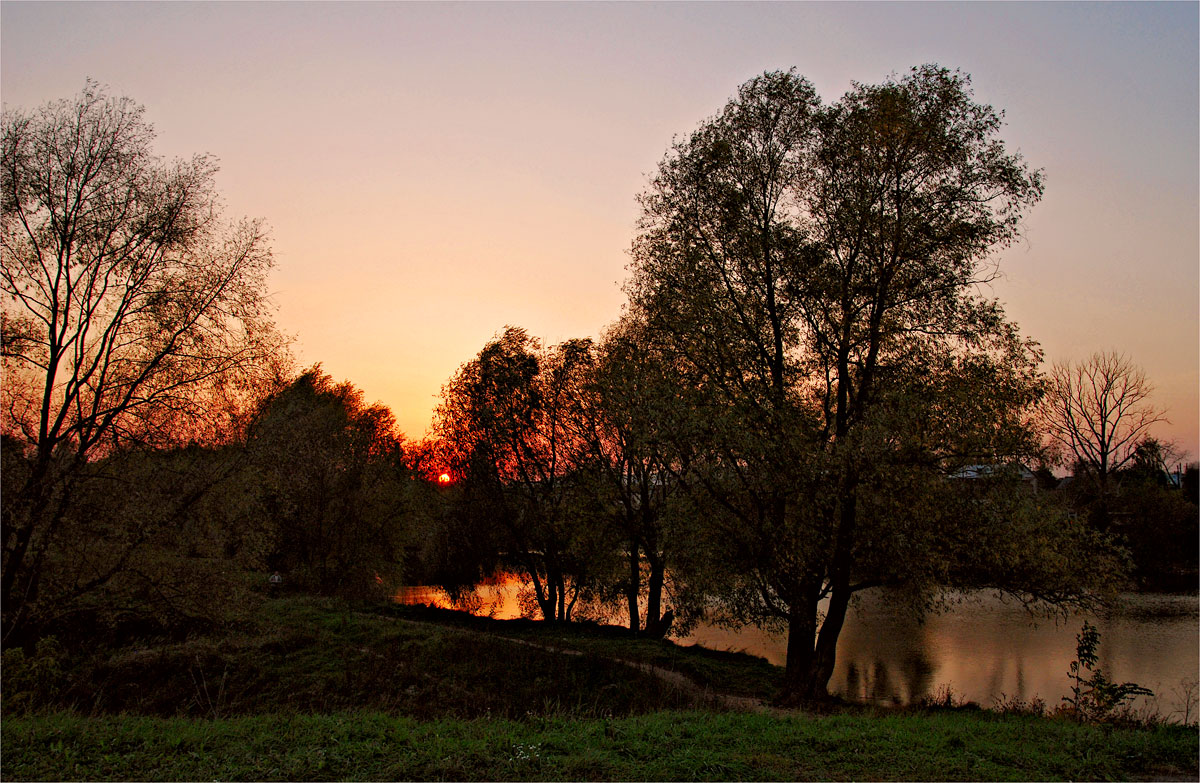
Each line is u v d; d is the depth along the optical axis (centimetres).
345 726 1069
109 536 1998
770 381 1984
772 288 1998
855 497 1734
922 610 1842
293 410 2534
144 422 2094
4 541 1912
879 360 1925
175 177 2200
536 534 3659
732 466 1861
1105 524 5169
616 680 2148
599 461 3406
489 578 4200
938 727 1211
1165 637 3622
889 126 1777
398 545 4831
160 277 2170
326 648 2575
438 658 2420
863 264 1909
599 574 3547
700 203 2048
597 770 887
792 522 1731
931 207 1841
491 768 888
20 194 2023
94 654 2228
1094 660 1686
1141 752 1030
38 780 848
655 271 2105
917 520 1641
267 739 997
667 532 2259
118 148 2128
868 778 898
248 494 2262
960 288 1830
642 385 2203
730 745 1012
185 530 2150
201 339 2189
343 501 4559
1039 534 1706
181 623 2555
